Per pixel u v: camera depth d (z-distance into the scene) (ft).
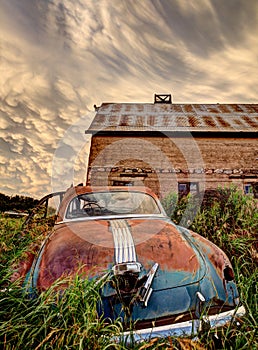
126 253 7.06
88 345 5.29
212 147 37.73
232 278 7.45
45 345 5.15
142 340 5.72
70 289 6.18
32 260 8.30
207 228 13.23
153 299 6.51
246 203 14.73
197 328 5.98
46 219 13.50
